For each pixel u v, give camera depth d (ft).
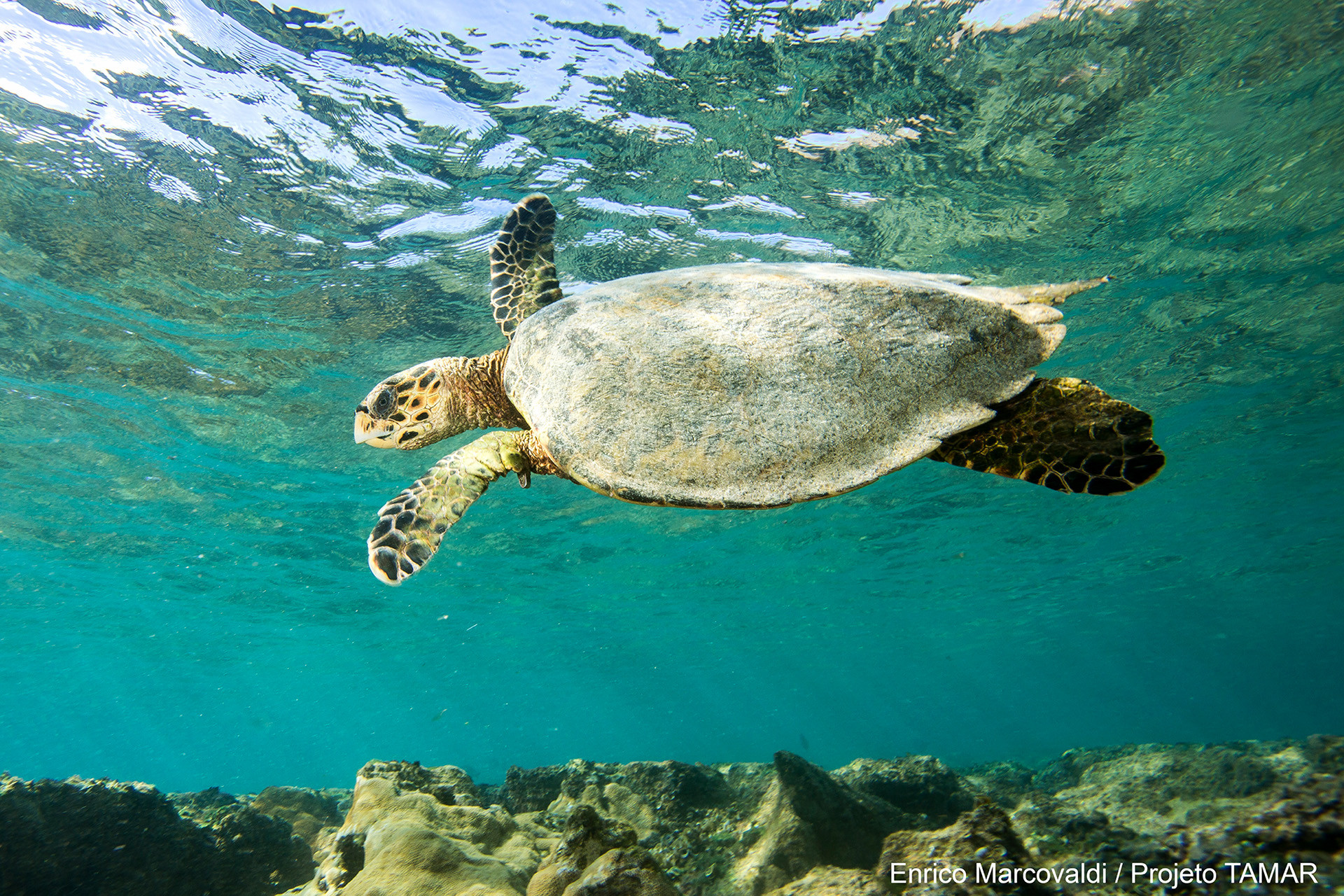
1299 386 14.26
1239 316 11.85
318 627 28.53
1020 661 59.11
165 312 9.94
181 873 6.84
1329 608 46.34
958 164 8.55
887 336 2.97
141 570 20.39
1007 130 8.04
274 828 7.89
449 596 25.09
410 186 8.25
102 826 6.48
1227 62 7.30
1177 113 7.91
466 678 45.98
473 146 7.81
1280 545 28.71
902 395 2.83
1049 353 2.96
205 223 8.50
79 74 6.69
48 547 18.15
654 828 7.48
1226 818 3.50
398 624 28.96
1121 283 10.96
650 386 2.98
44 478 14.48
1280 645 62.13
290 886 7.63
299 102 7.16
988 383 2.89
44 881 6.06
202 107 7.13
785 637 39.37
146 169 7.73
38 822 6.17
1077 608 38.52
